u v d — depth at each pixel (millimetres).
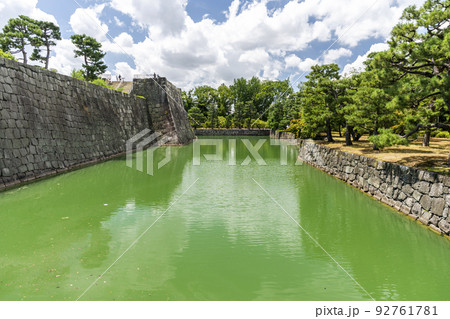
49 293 3861
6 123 9594
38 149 11180
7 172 9406
